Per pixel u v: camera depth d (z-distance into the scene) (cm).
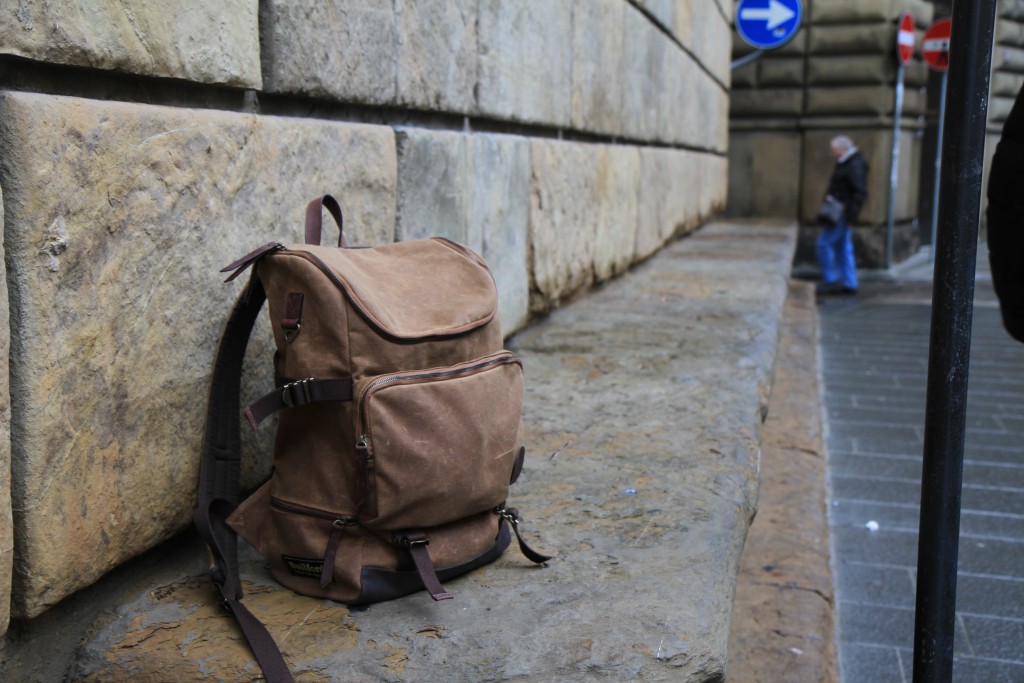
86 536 167
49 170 152
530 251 434
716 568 198
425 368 182
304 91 231
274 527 185
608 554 203
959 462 158
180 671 161
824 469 450
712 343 424
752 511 245
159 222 180
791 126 1347
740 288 598
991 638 320
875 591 353
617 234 608
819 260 1189
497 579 191
